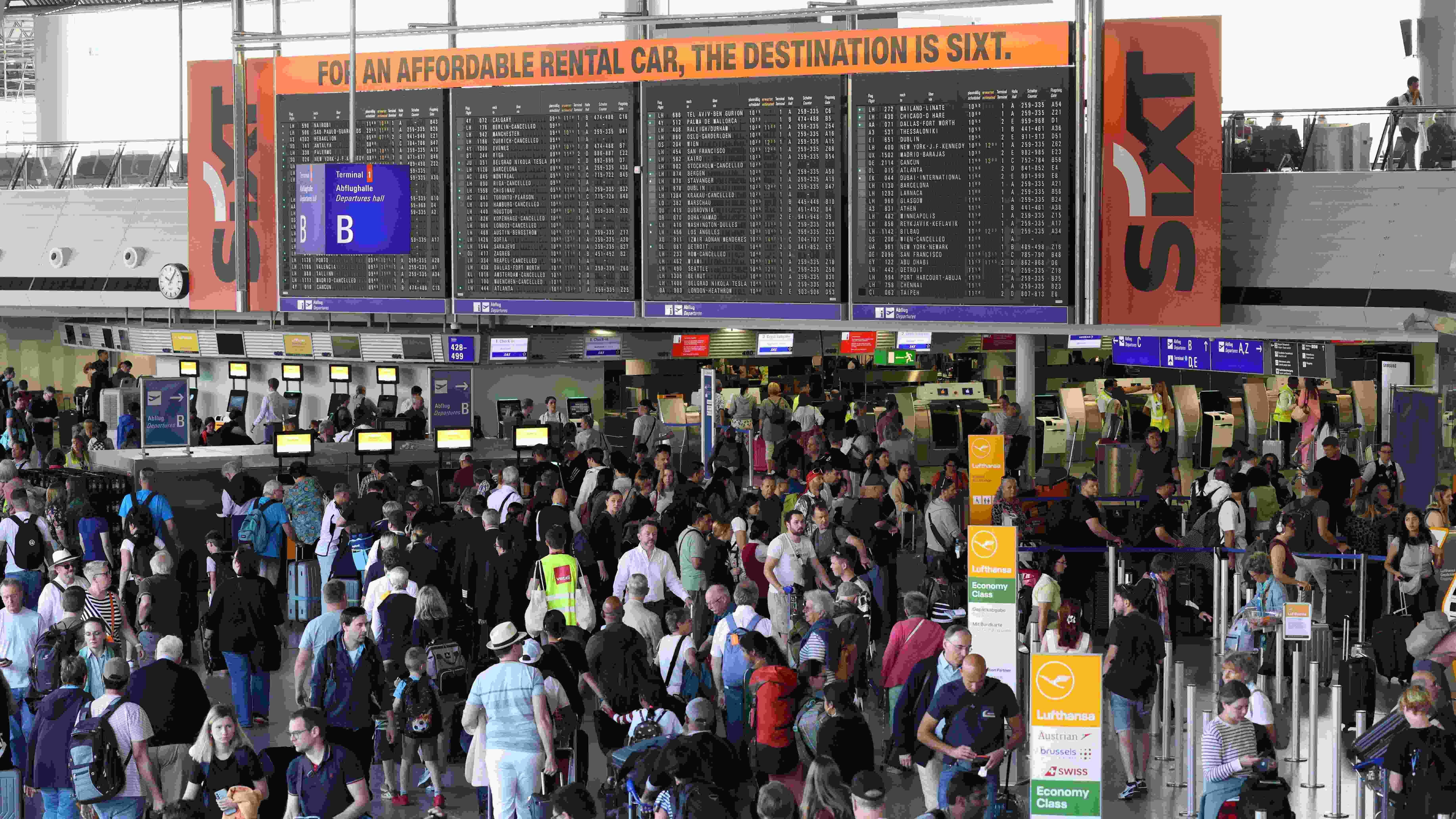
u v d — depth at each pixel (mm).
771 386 24484
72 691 9320
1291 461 24906
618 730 10258
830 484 16578
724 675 10477
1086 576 15344
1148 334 18031
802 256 17438
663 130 17719
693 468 23562
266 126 19797
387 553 12609
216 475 18609
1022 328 16969
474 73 18406
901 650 10672
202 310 20812
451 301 18766
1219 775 8789
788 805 6750
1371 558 14320
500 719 9312
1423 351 22781
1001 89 16672
